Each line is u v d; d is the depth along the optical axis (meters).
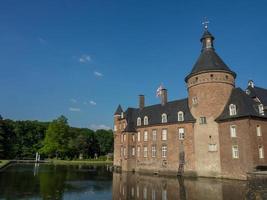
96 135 123.62
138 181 37.44
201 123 44.94
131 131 59.94
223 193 26.08
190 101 47.69
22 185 30.06
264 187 24.80
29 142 106.19
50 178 38.75
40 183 32.47
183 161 46.84
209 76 44.72
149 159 54.38
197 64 47.53
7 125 102.19
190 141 46.19
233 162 39.59
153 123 55.00
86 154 115.12
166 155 50.47
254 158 37.25
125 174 49.25
